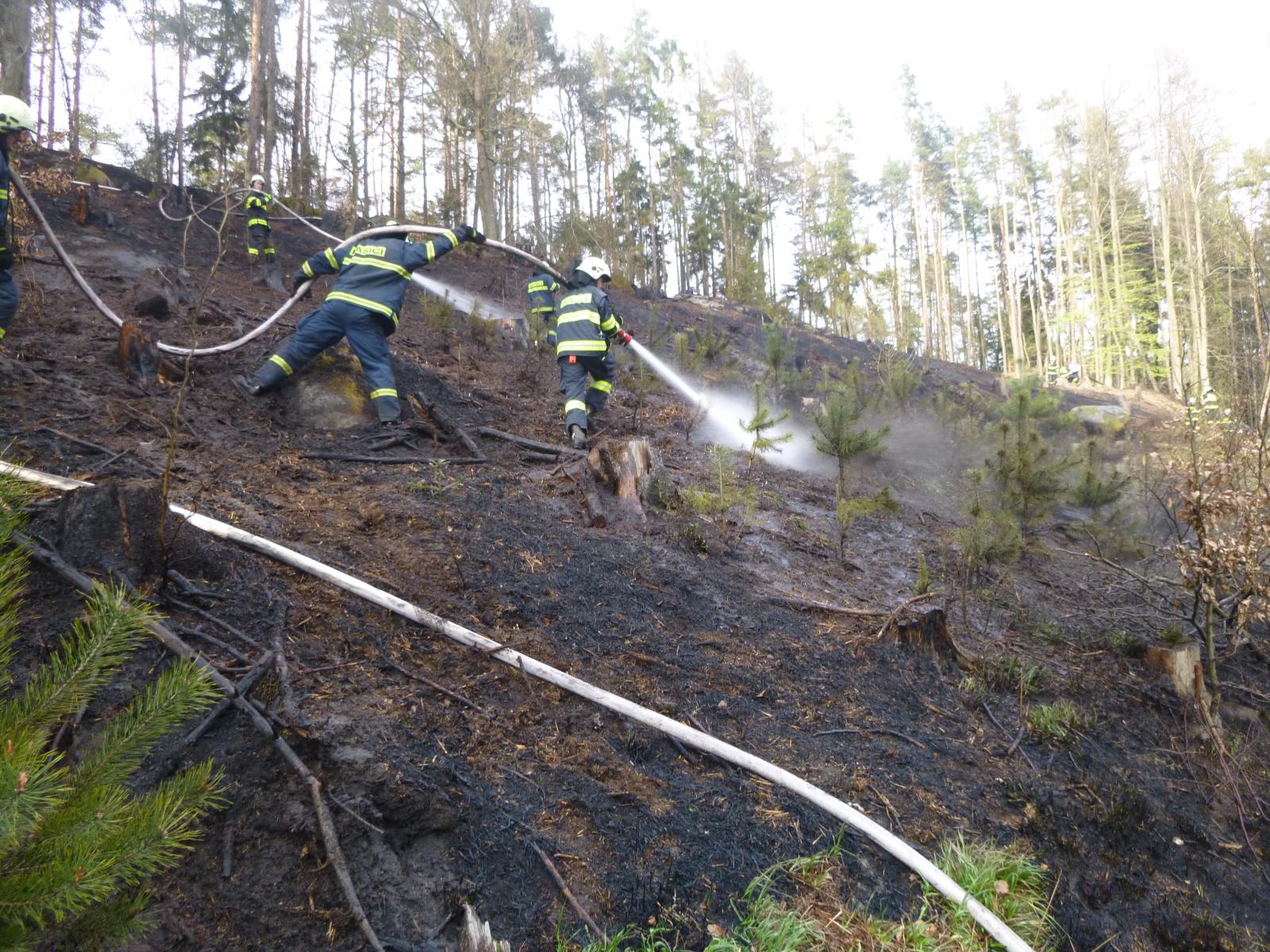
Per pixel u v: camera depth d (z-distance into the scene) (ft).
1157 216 106.52
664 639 11.99
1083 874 10.19
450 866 7.22
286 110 72.02
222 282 27.50
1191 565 14.60
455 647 10.03
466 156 61.21
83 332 17.63
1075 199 117.39
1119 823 11.18
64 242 25.00
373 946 6.31
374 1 61.31
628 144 114.32
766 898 7.91
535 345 29.27
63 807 4.44
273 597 9.75
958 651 14.14
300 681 8.54
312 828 7.03
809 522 19.83
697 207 112.98
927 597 14.32
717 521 17.56
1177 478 18.03
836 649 13.19
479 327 27.78
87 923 4.78
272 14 61.82
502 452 18.29
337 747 7.71
